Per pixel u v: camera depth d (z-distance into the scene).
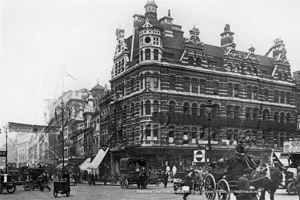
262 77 57.53
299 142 29.89
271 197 18.30
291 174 24.23
